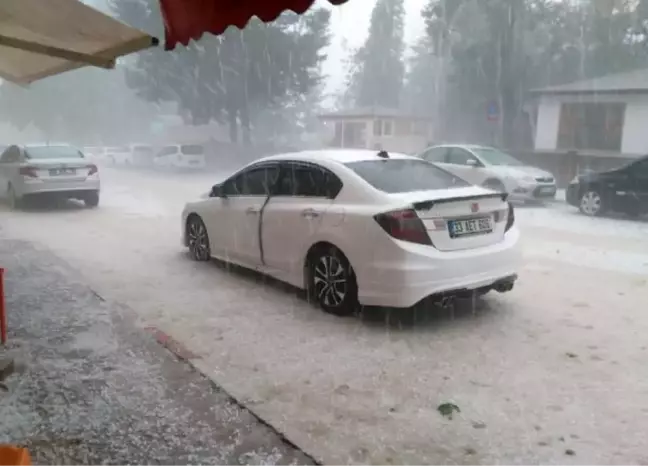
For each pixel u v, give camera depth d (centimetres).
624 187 1192
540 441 324
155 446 318
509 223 530
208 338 479
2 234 972
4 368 402
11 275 679
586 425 341
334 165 539
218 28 290
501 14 2677
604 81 2012
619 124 1950
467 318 528
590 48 2820
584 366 422
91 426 337
